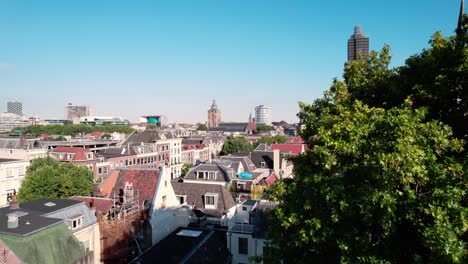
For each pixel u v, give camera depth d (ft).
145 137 343.05
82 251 74.90
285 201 53.78
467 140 43.70
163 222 112.47
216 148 448.65
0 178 196.34
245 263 98.37
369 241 41.16
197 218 134.21
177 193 147.74
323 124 50.24
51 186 154.81
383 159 35.78
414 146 36.47
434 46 47.60
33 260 64.59
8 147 251.39
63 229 74.23
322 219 45.27
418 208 35.91
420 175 35.17
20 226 69.72
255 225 98.17
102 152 300.20
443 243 32.22
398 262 41.81
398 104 53.57
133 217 103.50
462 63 41.88
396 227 40.88
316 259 50.85
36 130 556.92
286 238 53.52
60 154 250.16
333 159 41.88
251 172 218.59
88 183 169.17
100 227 96.17
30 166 185.68
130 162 295.89
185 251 91.76
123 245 98.99
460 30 47.57
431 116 47.34
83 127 604.49
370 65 64.28
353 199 40.65
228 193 149.59
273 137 440.04
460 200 36.99
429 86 46.19
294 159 56.75
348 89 61.46
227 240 101.04
